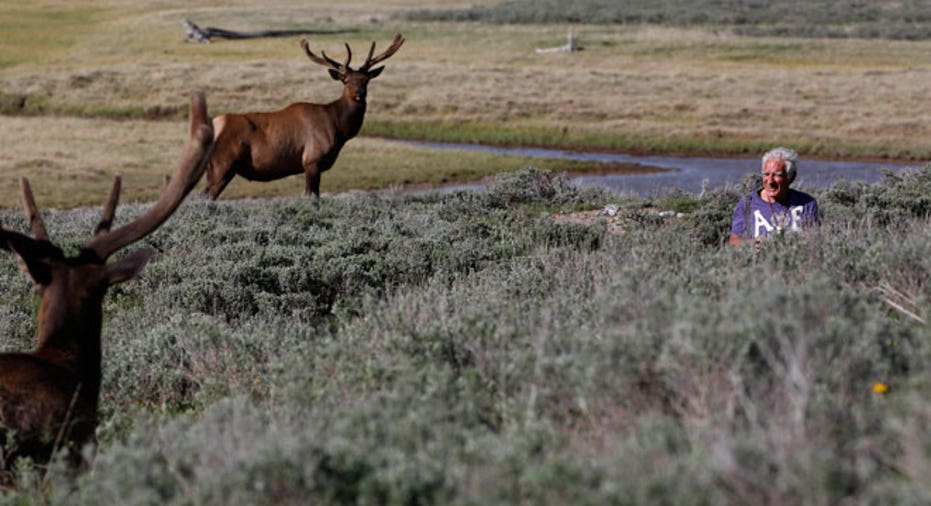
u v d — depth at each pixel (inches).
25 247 754.2
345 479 540.7
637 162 5625.0
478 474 536.7
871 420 578.2
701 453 519.8
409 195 2763.3
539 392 669.9
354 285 1481.3
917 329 750.5
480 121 6781.5
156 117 7150.6
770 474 501.7
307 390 777.6
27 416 717.3
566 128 6520.7
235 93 7623.0
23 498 655.8
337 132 2827.3
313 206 2402.8
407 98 7332.7
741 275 888.9
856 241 1146.0
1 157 5078.7
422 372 740.7
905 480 518.0
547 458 535.5
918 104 6924.2
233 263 1574.8
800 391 590.6
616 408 638.5
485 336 813.2
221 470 555.8
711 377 624.4
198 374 998.4
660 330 705.0
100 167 4933.6
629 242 1416.1
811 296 699.4
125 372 1007.6
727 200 2214.6
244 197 4392.2
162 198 794.8
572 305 929.5
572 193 2637.8
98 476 642.8
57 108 7313.0
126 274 764.6
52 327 753.6
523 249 1745.8
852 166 5423.2
